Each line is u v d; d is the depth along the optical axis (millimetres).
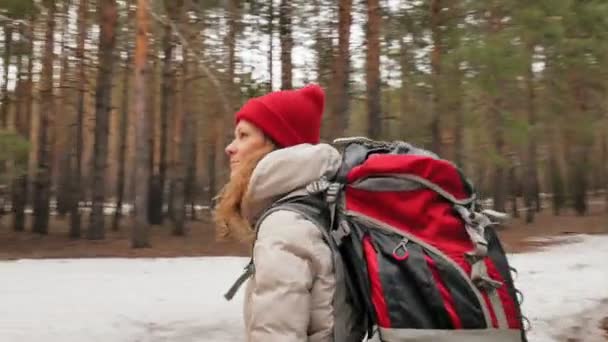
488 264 1613
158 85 32156
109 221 30781
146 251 17391
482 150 20625
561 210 37344
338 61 17312
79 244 19344
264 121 1874
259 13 24484
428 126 20922
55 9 19500
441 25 19734
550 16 18500
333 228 1688
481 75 16469
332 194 1701
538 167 35188
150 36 20359
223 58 23062
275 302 1572
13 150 14273
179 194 23000
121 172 28641
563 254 15555
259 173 1753
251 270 1824
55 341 6230
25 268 11711
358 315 1690
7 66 20656
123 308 7605
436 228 1635
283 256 1602
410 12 21797
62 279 10180
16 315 7156
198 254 16625
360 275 1625
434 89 18375
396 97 26266
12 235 22391
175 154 29328
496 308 1576
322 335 1625
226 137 23516
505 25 19672
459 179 1706
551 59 21266
